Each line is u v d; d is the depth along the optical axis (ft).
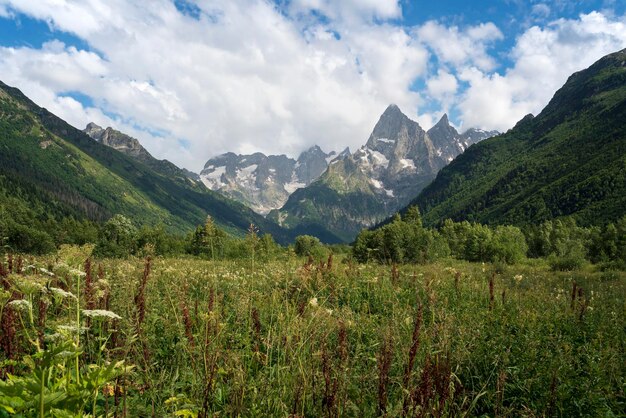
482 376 18.83
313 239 178.50
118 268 35.24
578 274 86.58
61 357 8.07
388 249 148.46
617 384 18.70
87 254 14.79
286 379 14.75
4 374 11.85
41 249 159.63
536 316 28.37
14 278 11.73
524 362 19.75
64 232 221.66
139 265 40.57
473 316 28.68
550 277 79.41
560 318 29.53
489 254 207.00
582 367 20.06
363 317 25.44
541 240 281.54
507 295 39.65
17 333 13.08
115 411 11.22
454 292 39.29
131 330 12.77
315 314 17.79
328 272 33.81
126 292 19.03
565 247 251.39
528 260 205.98
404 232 155.33
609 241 202.28
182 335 17.47
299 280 27.14
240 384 12.97
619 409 16.78
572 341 25.02
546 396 16.90
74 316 13.00
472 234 265.34
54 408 7.99
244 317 20.44
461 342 18.54
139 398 13.32
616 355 20.71
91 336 14.82
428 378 12.81
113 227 216.74
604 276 80.28
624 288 56.29
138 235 216.95
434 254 160.76
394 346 17.35
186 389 14.66
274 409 13.48
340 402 13.43
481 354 20.15
